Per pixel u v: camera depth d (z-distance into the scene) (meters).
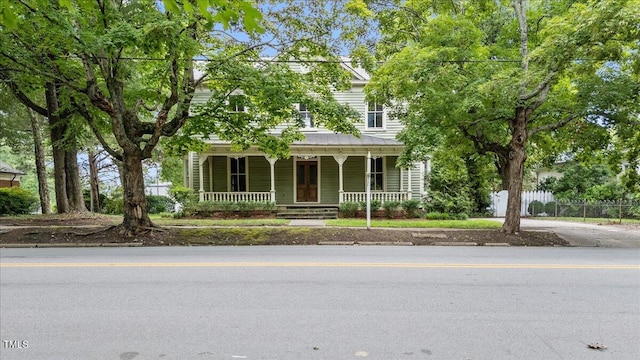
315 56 11.07
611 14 7.80
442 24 10.51
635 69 8.95
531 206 19.34
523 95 9.79
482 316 4.17
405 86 10.03
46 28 8.21
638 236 11.21
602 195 19.20
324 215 17.17
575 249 9.26
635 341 3.52
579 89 10.19
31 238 10.19
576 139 11.19
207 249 9.12
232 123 11.55
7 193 17.52
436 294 5.01
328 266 6.81
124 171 10.77
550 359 3.15
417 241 10.28
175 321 3.98
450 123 10.57
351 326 3.86
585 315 4.22
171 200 22.12
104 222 13.37
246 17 2.33
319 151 17.44
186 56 9.12
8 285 5.43
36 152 18.73
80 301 4.67
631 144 11.42
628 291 5.19
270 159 17.44
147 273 6.21
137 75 13.29
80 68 10.84
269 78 10.15
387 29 14.03
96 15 8.95
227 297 4.84
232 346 3.38
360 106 18.88
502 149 11.25
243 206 16.88
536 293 5.07
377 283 5.57
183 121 10.66
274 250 8.95
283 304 4.55
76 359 3.13
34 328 3.80
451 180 17.70
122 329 3.77
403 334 3.66
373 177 19.27
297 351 3.28
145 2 8.93
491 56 12.02
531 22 12.31
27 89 11.27
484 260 7.52
